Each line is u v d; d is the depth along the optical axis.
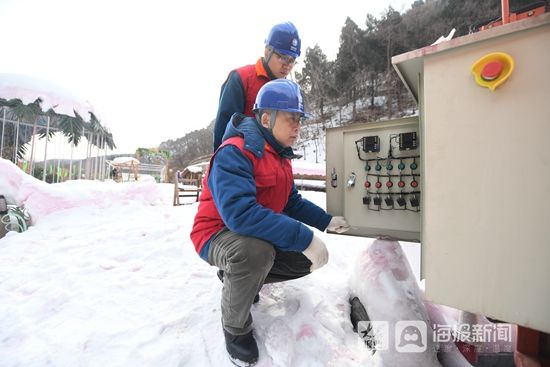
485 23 1.43
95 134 10.87
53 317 1.55
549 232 0.71
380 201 1.40
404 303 1.20
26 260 2.54
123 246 2.84
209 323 1.42
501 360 1.13
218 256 1.18
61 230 3.73
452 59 0.85
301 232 1.08
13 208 3.88
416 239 1.33
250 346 1.16
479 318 1.21
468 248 0.81
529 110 0.73
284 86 1.22
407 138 1.31
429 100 0.89
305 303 1.45
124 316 1.54
